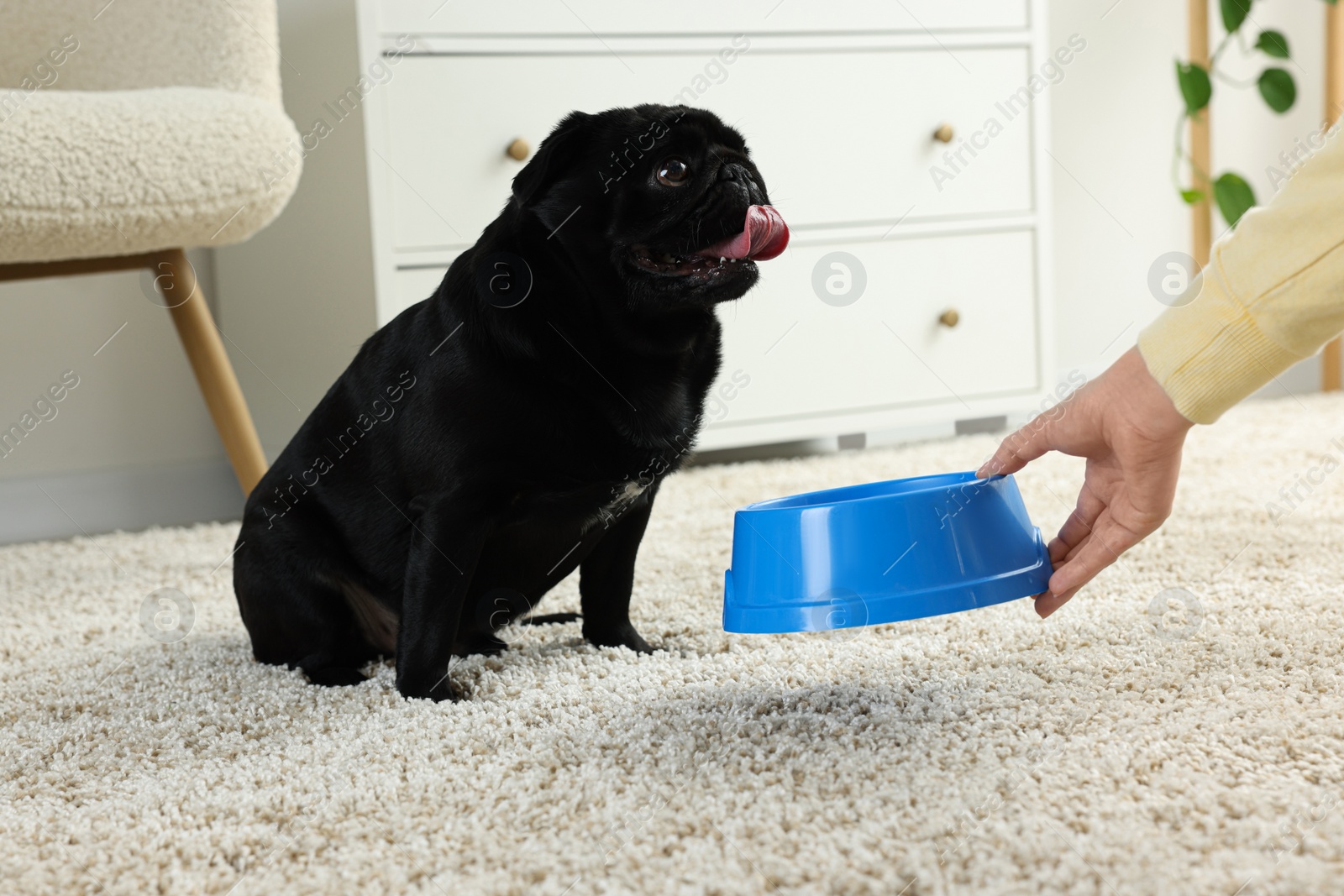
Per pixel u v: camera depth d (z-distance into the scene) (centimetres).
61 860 81
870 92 271
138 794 93
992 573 99
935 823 78
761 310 269
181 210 174
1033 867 72
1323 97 363
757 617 101
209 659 139
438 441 117
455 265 125
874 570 98
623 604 136
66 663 140
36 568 205
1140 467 91
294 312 254
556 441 117
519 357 115
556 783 89
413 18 234
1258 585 140
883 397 282
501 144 243
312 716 112
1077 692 104
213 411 199
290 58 245
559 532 128
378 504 129
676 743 96
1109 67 340
